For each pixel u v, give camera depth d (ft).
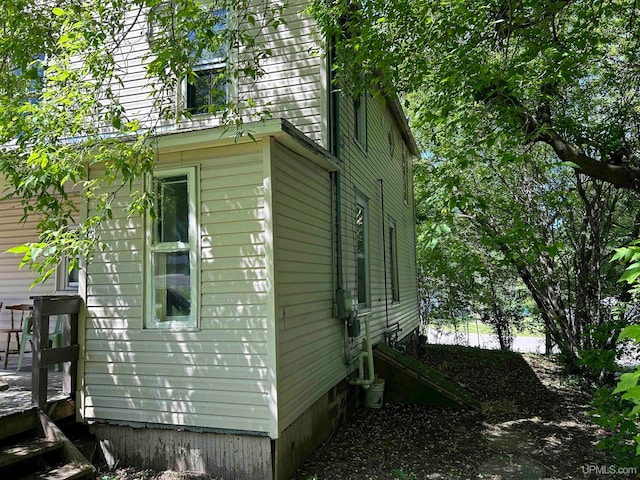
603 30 22.75
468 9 17.07
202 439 14.42
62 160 13.48
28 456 12.41
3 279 22.98
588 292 28.81
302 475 14.75
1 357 22.53
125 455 15.08
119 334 15.55
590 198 28.89
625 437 14.15
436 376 24.79
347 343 21.47
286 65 20.89
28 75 15.98
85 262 16.16
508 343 55.67
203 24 15.15
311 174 18.38
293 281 15.88
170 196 15.84
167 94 20.99
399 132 39.63
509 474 14.88
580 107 23.61
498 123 18.44
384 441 18.22
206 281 14.90
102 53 17.70
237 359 14.28
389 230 33.37
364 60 20.54
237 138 13.97
